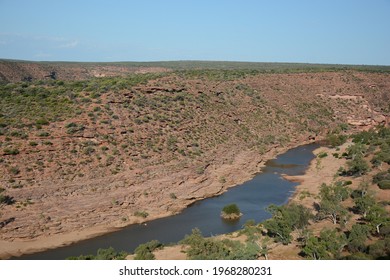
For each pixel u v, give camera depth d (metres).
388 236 27.41
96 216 36.84
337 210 33.38
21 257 30.44
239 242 28.30
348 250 26.17
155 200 41.53
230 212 39.06
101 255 27.66
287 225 29.66
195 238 28.52
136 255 27.73
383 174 44.97
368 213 33.53
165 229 36.22
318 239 27.78
